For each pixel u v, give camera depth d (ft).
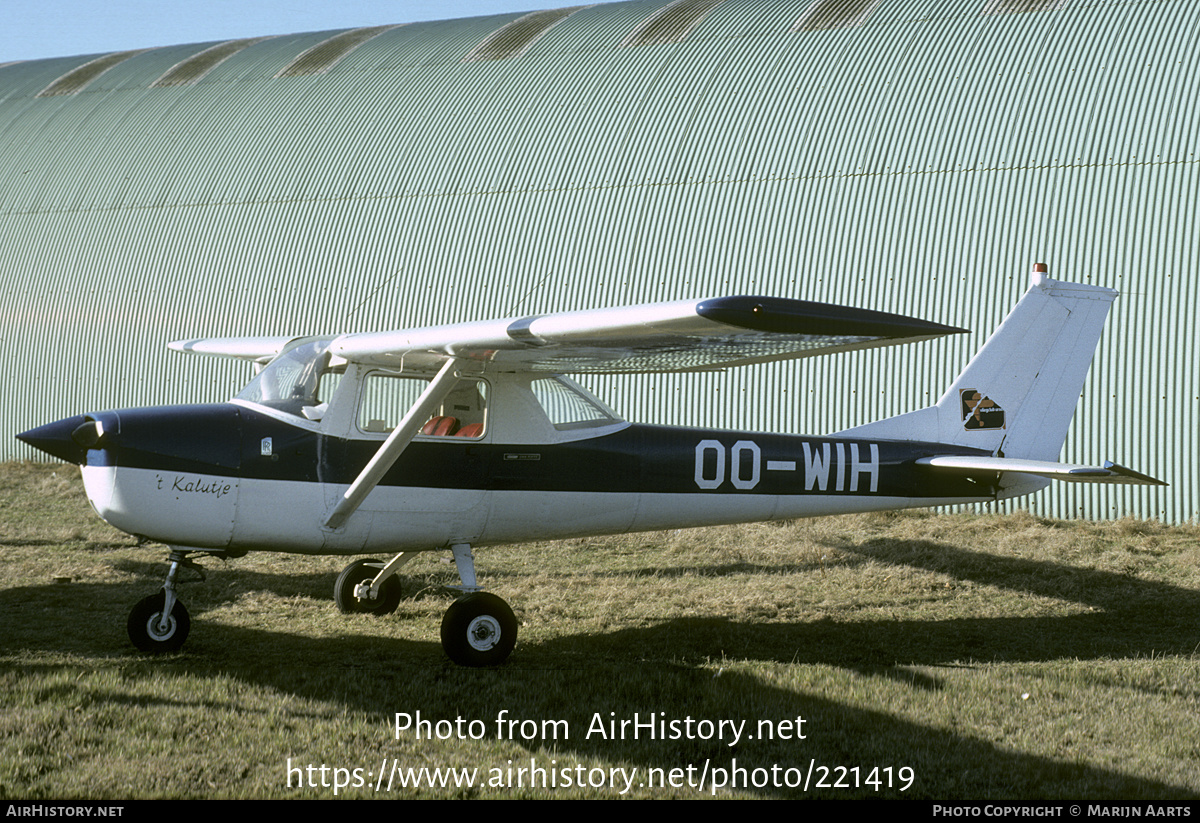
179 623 19.21
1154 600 24.89
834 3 52.37
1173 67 41.47
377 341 18.30
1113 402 37.63
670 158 46.52
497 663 18.83
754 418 41.70
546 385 21.17
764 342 16.69
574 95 50.90
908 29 48.21
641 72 51.13
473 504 20.12
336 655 19.26
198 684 16.43
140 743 13.91
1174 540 32.96
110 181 55.31
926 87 44.86
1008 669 18.37
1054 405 25.72
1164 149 39.52
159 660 18.47
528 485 20.61
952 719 15.61
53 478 45.62
